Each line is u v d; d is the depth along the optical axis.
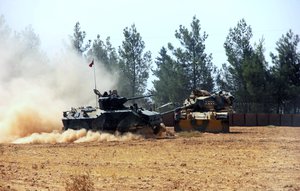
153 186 22.16
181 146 39.47
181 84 107.12
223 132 57.16
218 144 40.66
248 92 105.56
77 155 34.34
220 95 60.50
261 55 108.81
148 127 49.59
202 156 32.66
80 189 21.30
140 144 41.81
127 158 32.25
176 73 108.00
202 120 57.47
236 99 106.69
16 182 23.27
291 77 108.81
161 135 51.97
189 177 24.44
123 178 24.31
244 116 87.06
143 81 113.62
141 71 113.25
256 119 86.94
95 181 23.44
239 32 106.88
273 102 106.50
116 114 48.75
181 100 109.06
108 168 27.72
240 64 106.25
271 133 56.75
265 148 36.97
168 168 27.52
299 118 85.94
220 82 110.88
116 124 48.84
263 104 104.69
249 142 42.19
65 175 25.34
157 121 50.88
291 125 86.38
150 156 33.12
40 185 22.50
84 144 42.91
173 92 108.75
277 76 106.62
